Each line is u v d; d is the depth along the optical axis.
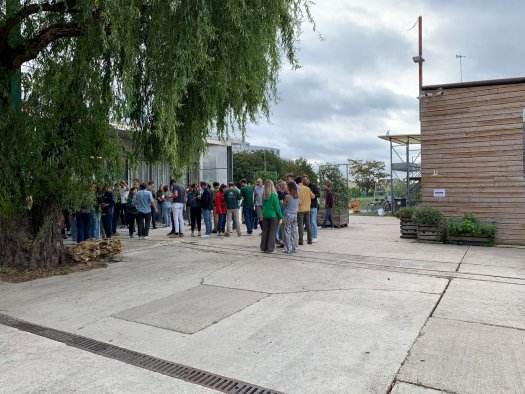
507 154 10.82
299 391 3.50
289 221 10.00
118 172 8.85
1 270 7.86
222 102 9.14
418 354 4.14
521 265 8.32
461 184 11.39
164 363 4.11
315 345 4.44
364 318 5.23
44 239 8.36
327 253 9.94
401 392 3.44
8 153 7.57
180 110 9.06
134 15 7.15
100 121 8.30
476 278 7.25
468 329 4.80
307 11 8.86
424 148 11.89
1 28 7.50
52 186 8.08
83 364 4.10
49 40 7.71
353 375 3.75
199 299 6.24
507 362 3.93
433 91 11.66
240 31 7.89
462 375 3.69
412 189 24.84
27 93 7.92
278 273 7.85
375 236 13.27
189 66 7.37
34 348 4.53
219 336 4.76
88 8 6.98
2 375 3.88
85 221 10.91
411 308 5.60
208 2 7.46
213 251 10.50
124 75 7.45
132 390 3.57
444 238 11.34
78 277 7.80
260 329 4.95
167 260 9.38
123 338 4.77
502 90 10.86
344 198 16.64
